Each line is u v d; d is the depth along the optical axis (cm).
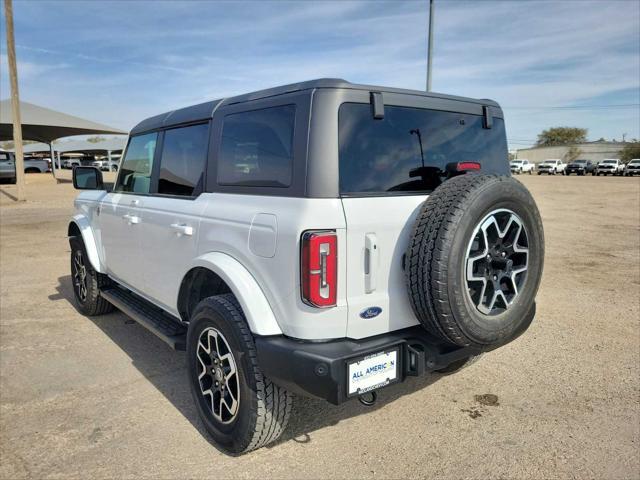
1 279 720
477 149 331
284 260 253
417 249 251
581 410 348
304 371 246
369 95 269
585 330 502
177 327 376
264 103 284
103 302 539
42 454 299
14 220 1332
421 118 297
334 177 251
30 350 459
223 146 314
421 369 268
